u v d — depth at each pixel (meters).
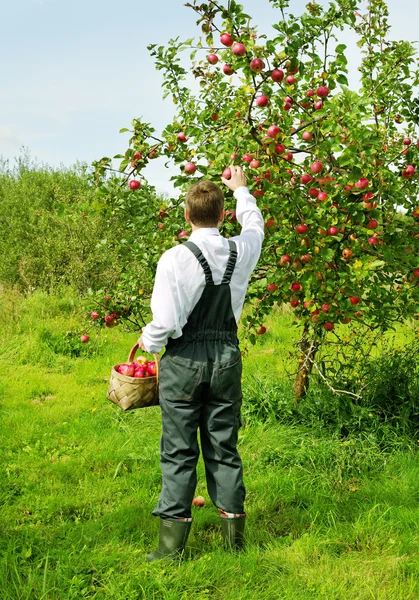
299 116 3.75
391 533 3.12
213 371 2.75
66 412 5.45
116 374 2.92
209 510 3.45
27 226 13.73
